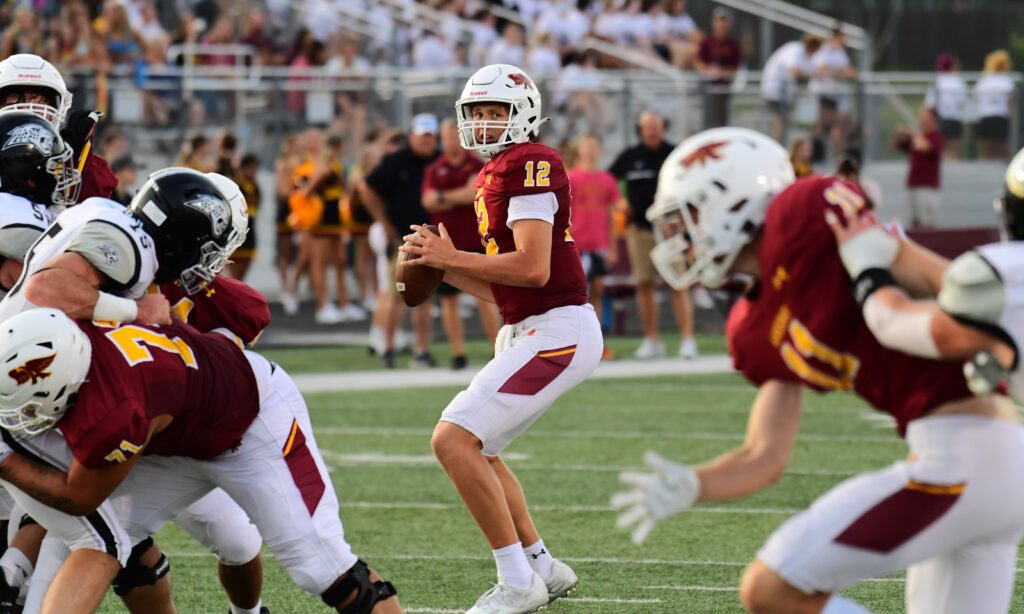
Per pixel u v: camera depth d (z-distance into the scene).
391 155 38.25
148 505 14.47
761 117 56.81
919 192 57.81
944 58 61.94
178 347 13.65
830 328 11.95
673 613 17.80
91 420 12.76
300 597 18.64
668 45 63.44
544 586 17.28
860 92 58.41
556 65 58.59
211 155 50.50
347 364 40.28
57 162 15.45
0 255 15.03
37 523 15.09
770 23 69.12
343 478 26.19
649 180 39.75
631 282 46.53
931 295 11.98
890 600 18.30
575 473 26.47
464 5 64.31
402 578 19.59
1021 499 11.89
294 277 51.12
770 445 12.38
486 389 17.09
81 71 49.19
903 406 12.03
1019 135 60.34
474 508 17.00
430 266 17.52
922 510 11.74
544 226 17.05
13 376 12.48
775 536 12.16
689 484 11.96
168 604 15.73
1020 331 10.95
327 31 61.41
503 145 17.52
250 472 14.27
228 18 58.31
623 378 37.75
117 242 13.39
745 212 12.47
